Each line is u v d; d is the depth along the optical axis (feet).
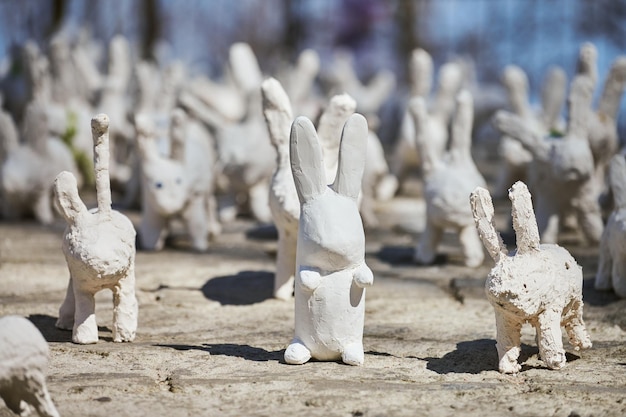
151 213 26.84
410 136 36.47
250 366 16.53
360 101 46.44
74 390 15.19
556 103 35.04
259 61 74.54
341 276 16.44
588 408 14.64
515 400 14.98
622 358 17.35
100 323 19.36
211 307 21.15
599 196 28.14
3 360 13.20
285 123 20.85
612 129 29.66
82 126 35.60
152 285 22.95
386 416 14.24
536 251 16.12
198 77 48.96
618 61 29.40
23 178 30.45
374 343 18.21
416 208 35.65
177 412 14.35
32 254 25.91
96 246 17.16
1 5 66.03
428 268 25.23
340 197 16.43
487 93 55.31
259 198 32.42
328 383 15.58
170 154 26.17
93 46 51.03
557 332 16.28
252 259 26.00
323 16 75.20
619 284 21.31
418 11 69.72
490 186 39.45
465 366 16.75
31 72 30.78
